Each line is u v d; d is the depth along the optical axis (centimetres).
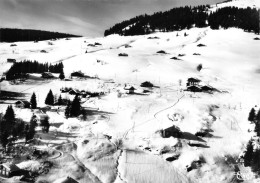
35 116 9400
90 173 7219
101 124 9356
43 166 7050
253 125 9731
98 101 11394
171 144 8475
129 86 12606
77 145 8225
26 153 7481
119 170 7469
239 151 8650
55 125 9244
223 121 10006
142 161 7869
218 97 12375
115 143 8469
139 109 10612
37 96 11800
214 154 8388
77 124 9288
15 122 8750
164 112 10356
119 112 10419
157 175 7450
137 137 8812
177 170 7775
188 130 9281
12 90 12362
